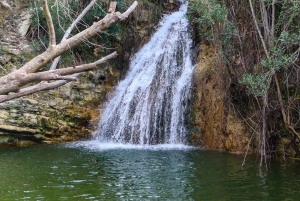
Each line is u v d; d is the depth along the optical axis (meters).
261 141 9.36
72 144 12.18
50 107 12.72
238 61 10.27
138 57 15.97
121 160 9.22
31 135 12.04
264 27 9.40
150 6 16.72
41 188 6.59
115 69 15.23
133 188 6.63
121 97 13.97
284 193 6.25
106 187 6.69
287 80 8.88
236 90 10.67
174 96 12.91
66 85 13.38
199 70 12.70
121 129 12.95
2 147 11.45
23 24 13.64
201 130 11.91
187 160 9.23
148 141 12.53
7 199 5.90
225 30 10.09
